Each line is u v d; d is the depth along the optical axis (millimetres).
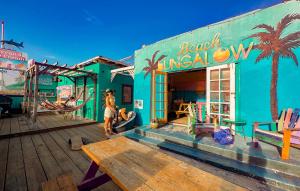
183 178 1545
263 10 4000
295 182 2400
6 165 3381
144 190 1357
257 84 4035
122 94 10016
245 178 2686
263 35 3975
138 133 5199
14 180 2809
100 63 8930
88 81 9734
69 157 3867
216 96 4801
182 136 4316
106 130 6023
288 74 3633
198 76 8562
